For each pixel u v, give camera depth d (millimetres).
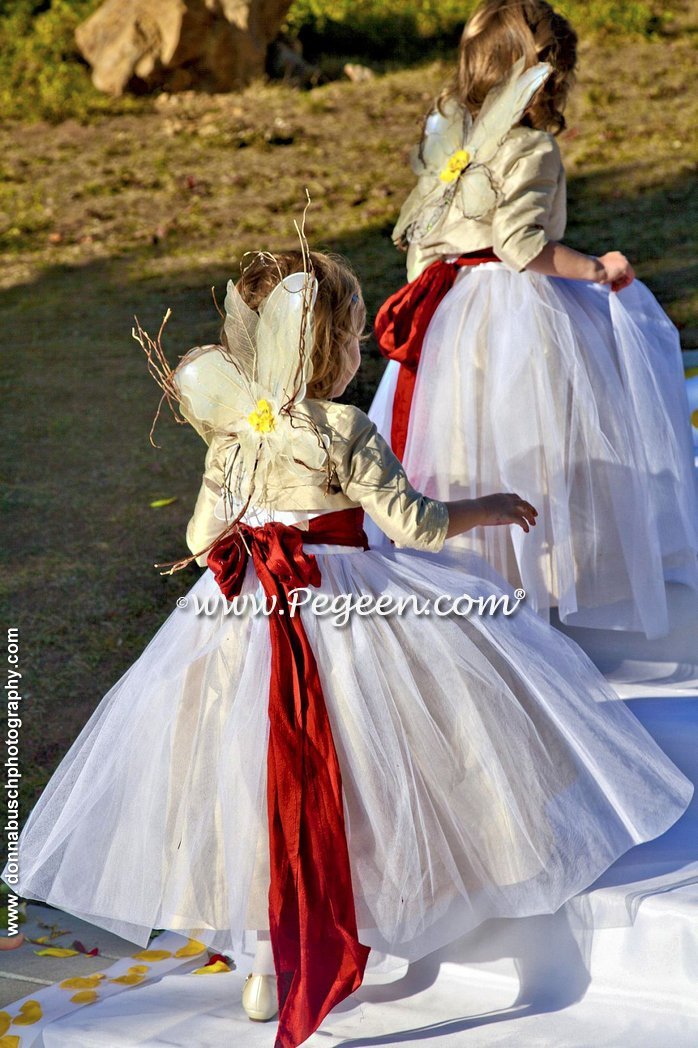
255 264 3227
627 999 3018
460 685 3068
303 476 3057
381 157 12219
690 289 8539
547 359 4281
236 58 14492
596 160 11672
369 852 2975
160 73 14477
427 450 4375
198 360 3094
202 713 3121
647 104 13008
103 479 6867
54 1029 3143
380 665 3057
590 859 3053
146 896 3082
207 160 12641
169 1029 3105
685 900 2977
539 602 4246
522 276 4410
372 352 8062
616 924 3025
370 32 15828
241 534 3158
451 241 4504
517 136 4254
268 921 2957
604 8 15750
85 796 3193
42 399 8008
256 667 3086
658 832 3115
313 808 2928
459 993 3182
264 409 3020
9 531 6297
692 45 14867
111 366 8508
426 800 3025
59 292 10000
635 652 4434
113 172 12500
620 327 4465
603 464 4293
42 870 3238
